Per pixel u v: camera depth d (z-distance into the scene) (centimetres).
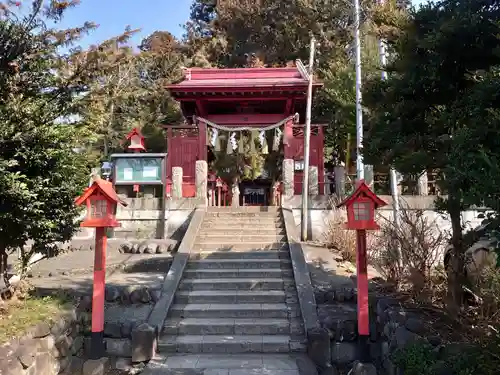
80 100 577
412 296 634
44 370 500
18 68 523
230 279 826
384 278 786
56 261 1004
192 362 577
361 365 546
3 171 465
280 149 1565
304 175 1177
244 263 884
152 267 952
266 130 1479
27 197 485
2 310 539
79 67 544
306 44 2430
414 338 476
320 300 734
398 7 621
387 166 549
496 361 364
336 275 864
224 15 2859
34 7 504
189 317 703
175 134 1636
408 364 431
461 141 357
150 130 2369
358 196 587
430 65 462
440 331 494
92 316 599
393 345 529
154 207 1245
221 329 662
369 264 858
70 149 569
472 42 437
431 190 1214
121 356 609
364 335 586
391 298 642
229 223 1118
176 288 775
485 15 416
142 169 1242
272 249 984
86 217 595
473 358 379
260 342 620
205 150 1513
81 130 588
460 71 466
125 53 568
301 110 1725
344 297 732
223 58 2927
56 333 539
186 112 1691
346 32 2158
